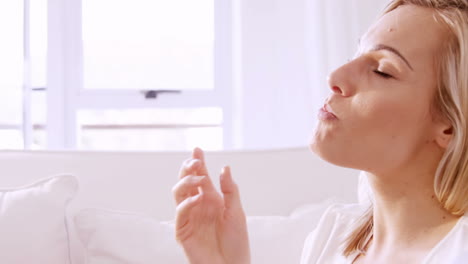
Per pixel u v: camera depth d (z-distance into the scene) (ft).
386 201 1.88
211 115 9.07
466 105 1.71
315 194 4.21
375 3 7.85
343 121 1.77
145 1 8.98
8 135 8.30
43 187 4.02
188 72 9.05
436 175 1.74
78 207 4.20
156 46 9.01
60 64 8.77
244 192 4.25
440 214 1.80
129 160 4.42
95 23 8.94
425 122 1.75
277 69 8.36
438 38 1.75
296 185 4.25
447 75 1.72
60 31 8.78
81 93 8.91
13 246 3.65
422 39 1.76
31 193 3.94
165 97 8.98
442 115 1.74
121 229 3.73
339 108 1.78
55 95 8.70
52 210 3.85
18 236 3.69
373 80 1.77
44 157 4.44
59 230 3.83
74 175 4.28
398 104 1.73
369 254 2.00
